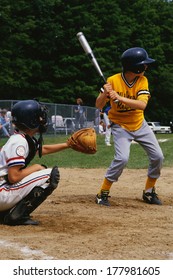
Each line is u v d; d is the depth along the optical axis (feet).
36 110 25.61
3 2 158.92
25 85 167.22
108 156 70.85
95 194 38.45
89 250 21.47
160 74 222.07
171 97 231.09
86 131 27.32
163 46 230.07
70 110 130.11
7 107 113.50
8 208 26.35
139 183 45.52
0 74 158.61
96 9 191.72
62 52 182.29
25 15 171.73
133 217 29.37
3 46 161.17
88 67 181.16
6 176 25.84
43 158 69.72
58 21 180.45
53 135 123.44
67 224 26.84
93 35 187.83
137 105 32.24
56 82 182.39
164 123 234.58
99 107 33.60
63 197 36.45
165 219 28.96
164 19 238.89
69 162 64.49
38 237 23.65
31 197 26.00
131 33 205.05
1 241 22.82
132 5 216.95
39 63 172.45
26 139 25.61
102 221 27.81
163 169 55.83
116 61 195.42
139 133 33.94
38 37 173.17
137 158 66.74
